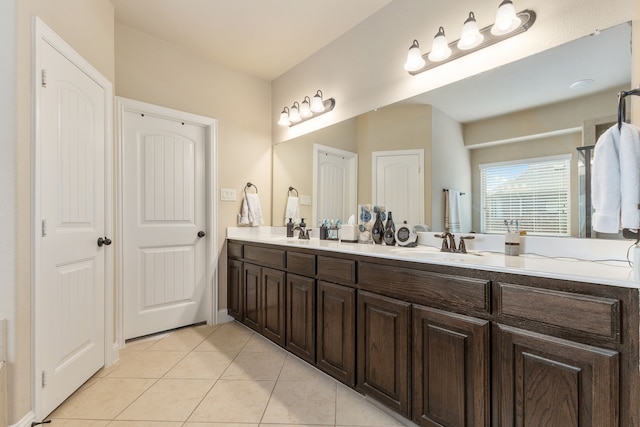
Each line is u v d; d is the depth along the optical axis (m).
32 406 1.39
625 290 0.86
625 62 1.27
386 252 1.59
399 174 2.09
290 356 2.17
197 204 2.82
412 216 2.02
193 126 2.81
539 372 1.01
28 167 1.40
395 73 2.12
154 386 1.77
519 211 1.58
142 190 2.50
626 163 0.97
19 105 1.35
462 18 1.75
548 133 1.49
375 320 1.53
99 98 1.95
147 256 2.53
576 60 1.39
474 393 1.16
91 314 1.86
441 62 1.84
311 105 2.68
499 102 1.64
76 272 1.72
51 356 1.52
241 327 2.77
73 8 1.71
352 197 2.40
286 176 3.10
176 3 2.14
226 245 2.96
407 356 1.38
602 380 0.89
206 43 2.64
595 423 0.90
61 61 1.60
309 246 1.94
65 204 1.63
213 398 1.65
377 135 2.23
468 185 1.76
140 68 2.46
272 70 3.11
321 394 1.69
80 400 1.64
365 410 1.55
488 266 1.15
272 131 3.32
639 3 1.23
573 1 1.39
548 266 1.13
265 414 1.52
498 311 1.12
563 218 1.44
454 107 1.81
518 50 1.55
